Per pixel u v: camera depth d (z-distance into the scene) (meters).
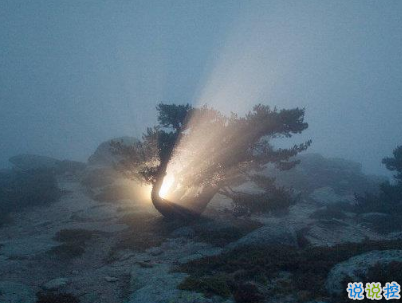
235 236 20.23
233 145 21.80
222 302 10.41
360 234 24.39
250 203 22.16
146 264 15.42
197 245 18.83
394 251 11.71
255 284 11.83
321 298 10.38
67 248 17.78
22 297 11.71
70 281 13.82
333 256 13.71
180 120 22.78
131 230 22.45
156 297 10.91
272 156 22.75
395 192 32.44
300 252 14.92
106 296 12.35
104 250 18.78
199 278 12.27
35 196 32.25
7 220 26.56
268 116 21.66
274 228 18.34
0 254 16.62
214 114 23.31
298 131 22.23
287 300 10.58
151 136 22.52
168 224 22.78
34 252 16.88
